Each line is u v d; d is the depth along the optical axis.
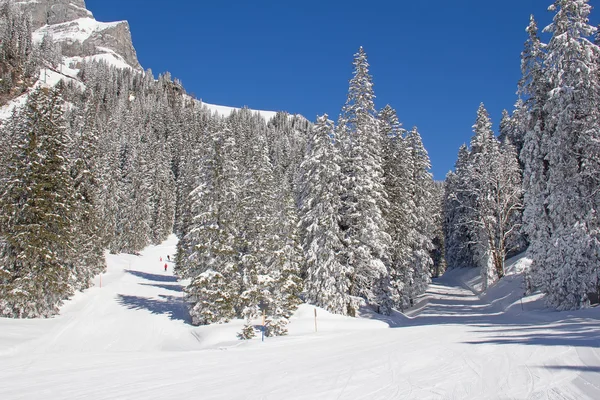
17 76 124.50
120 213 67.50
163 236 84.06
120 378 10.05
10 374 11.02
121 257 62.44
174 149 109.00
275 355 12.97
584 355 8.70
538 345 10.30
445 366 8.84
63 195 29.38
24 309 25.56
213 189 29.16
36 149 27.94
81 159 37.66
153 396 8.06
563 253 22.69
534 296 28.70
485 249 44.09
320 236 28.72
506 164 40.34
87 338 23.91
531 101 27.03
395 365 9.37
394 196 33.56
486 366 8.52
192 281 28.12
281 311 23.19
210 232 28.08
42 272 26.08
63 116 30.91
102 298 34.44
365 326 24.73
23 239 25.67
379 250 29.09
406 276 34.38
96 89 169.88
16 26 133.88
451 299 41.12
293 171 77.44
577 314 19.31
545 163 26.03
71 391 8.80
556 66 24.12
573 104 22.95
